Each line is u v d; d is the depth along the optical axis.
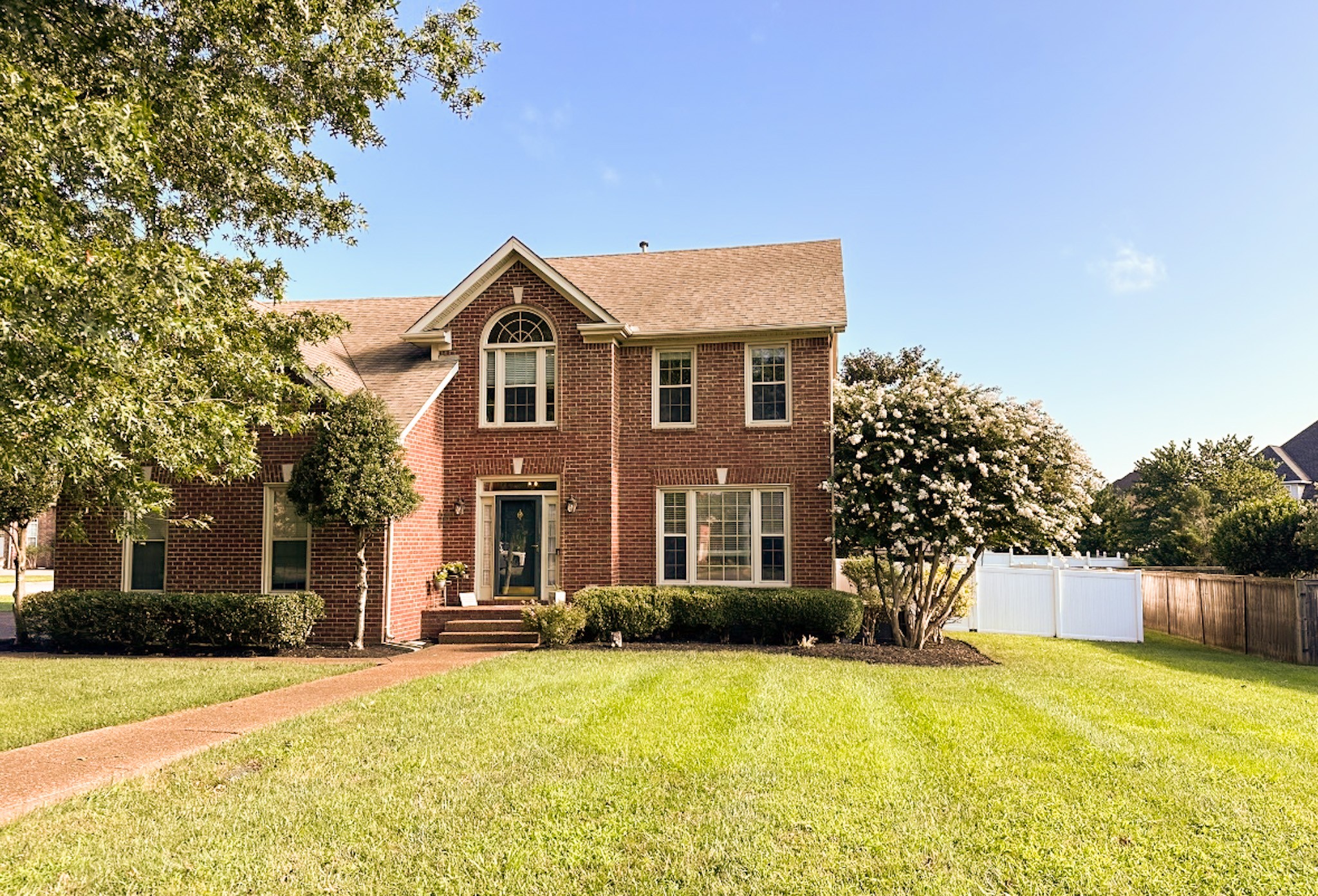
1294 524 19.86
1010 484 14.96
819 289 18.95
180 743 8.30
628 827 6.06
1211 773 7.42
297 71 10.80
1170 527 36.16
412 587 16.75
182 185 10.83
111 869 5.32
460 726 8.70
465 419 18.42
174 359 8.64
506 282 18.62
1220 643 18.83
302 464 15.01
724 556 18.02
